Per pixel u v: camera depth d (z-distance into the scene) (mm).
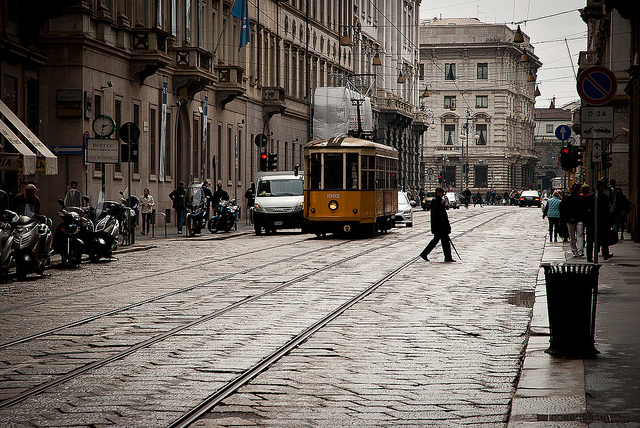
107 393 9430
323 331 13586
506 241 37375
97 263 26172
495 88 141500
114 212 27375
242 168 62406
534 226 52375
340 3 87625
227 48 59500
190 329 13688
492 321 14680
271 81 68625
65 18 37781
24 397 9242
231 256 28688
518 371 10672
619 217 33906
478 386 9844
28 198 22641
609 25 51719
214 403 9023
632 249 30984
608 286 19297
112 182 40969
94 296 17969
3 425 8156
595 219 17172
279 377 10297
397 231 45906
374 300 17391
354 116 79250
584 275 11258
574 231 28781
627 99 49000
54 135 37969
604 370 10391
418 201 108125
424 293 18578
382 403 9047
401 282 20781
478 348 12219
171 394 9406
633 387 9445
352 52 91875
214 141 56406
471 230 47469
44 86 37969
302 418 8461
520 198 112812
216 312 15539
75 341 12617
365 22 96062
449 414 8602
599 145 19641
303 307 16266
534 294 18422
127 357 11430
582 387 9461
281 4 70188
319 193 37906
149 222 43062
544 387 9500
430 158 143250
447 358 11492
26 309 16047
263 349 12008
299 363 11117
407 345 12414
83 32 37656
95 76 39156
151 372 10500
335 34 86125
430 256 28969
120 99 42125
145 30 43062
